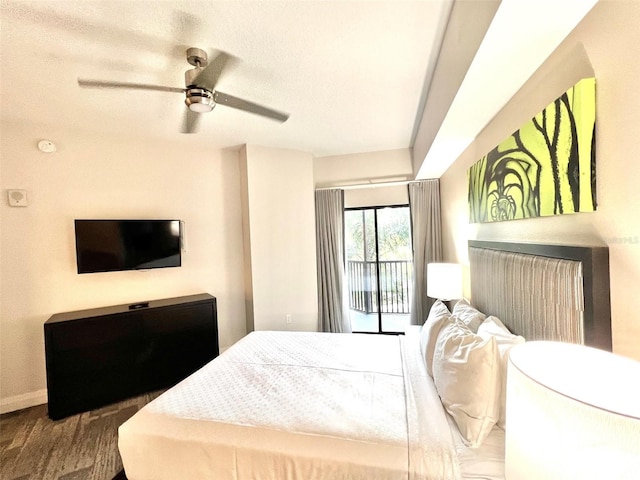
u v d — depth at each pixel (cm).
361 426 133
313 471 121
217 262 361
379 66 197
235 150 372
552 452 72
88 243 276
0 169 253
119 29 155
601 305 101
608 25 94
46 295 270
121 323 266
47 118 256
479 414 127
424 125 268
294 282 378
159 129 292
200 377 185
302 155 384
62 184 277
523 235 156
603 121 98
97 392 255
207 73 175
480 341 144
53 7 139
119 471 182
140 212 316
